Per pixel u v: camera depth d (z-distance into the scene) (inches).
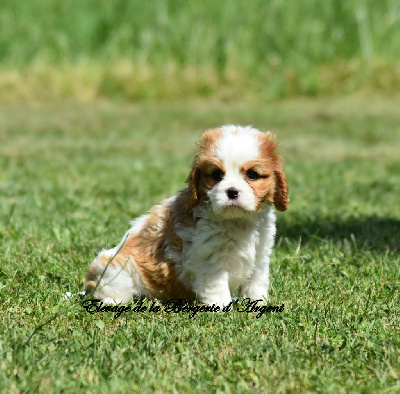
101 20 1224.8
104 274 299.4
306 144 809.5
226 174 268.4
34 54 1216.2
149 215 306.2
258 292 300.2
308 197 532.1
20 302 294.5
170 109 1092.5
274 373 229.0
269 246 295.6
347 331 264.8
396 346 251.0
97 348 246.5
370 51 1220.5
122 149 772.0
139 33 1220.5
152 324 266.5
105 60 1221.7
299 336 261.3
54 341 249.6
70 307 283.4
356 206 497.7
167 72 1210.6
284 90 1184.8
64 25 1220.5
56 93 1175.0
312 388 221.0
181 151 767.1
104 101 1176.2
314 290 319.3
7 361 232.2
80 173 621.6
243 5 1220.5
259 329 267.1
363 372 232.1
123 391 213.6
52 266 344.5
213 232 277.6
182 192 295.1
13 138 839.1
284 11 1219.2
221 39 1218.0
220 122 970.7
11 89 1160.8
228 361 238.8
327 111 1048.2
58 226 422.6
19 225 426.3
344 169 647.8
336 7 1221.7
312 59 1213.7
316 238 400.5
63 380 220.8
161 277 289.9
